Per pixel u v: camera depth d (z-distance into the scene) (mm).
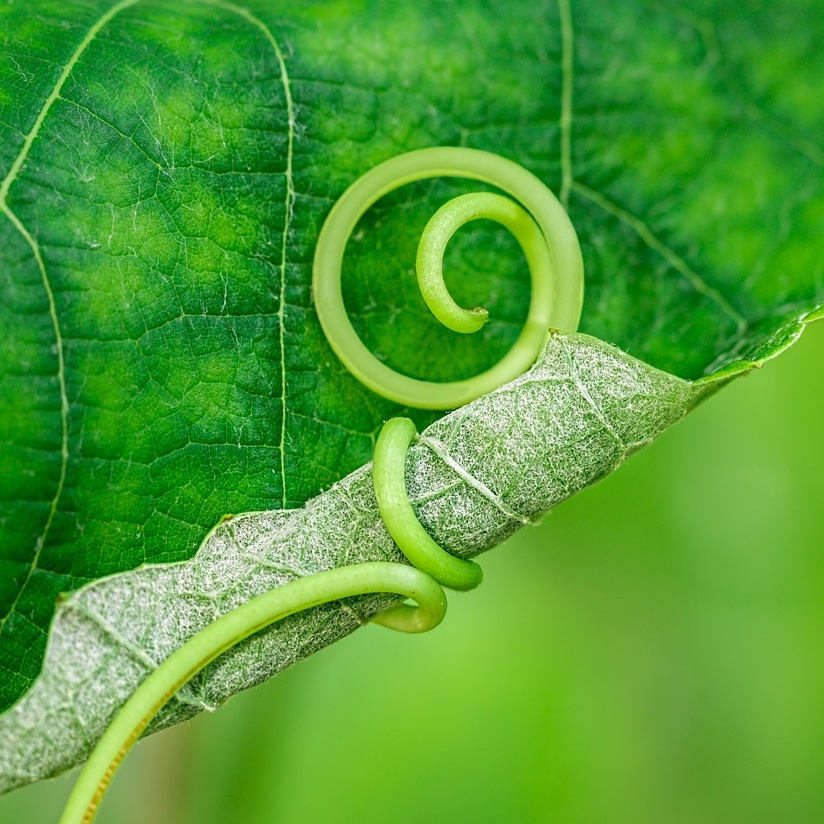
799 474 308
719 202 284
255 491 272
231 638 267
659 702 312
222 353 274
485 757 309
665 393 271
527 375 271
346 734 308
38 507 268
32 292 269
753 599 311
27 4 276
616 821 310
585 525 311
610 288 282
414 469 271
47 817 308
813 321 278
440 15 283
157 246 273
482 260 281
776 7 287
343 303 277
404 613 272
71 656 266
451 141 282
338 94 280
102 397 270
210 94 277
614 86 285
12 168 270
